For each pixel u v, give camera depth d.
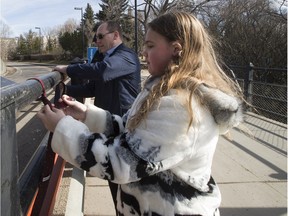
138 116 1.42
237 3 18.67
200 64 1.51
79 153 1.35
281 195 3.93
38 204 1.55
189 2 26.39
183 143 1.38
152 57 1.57
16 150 1.10
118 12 33.84
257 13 16.92
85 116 1.90
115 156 1.35
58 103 1.90
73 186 2.96
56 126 1.38
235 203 3.71
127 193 1.55
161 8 26.86
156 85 1.46
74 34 60.12
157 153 1.37
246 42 15.65
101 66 2.92
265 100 8.88
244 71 9.66
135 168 1.35
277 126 7.10
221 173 4.52
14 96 1.04
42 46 82.12
